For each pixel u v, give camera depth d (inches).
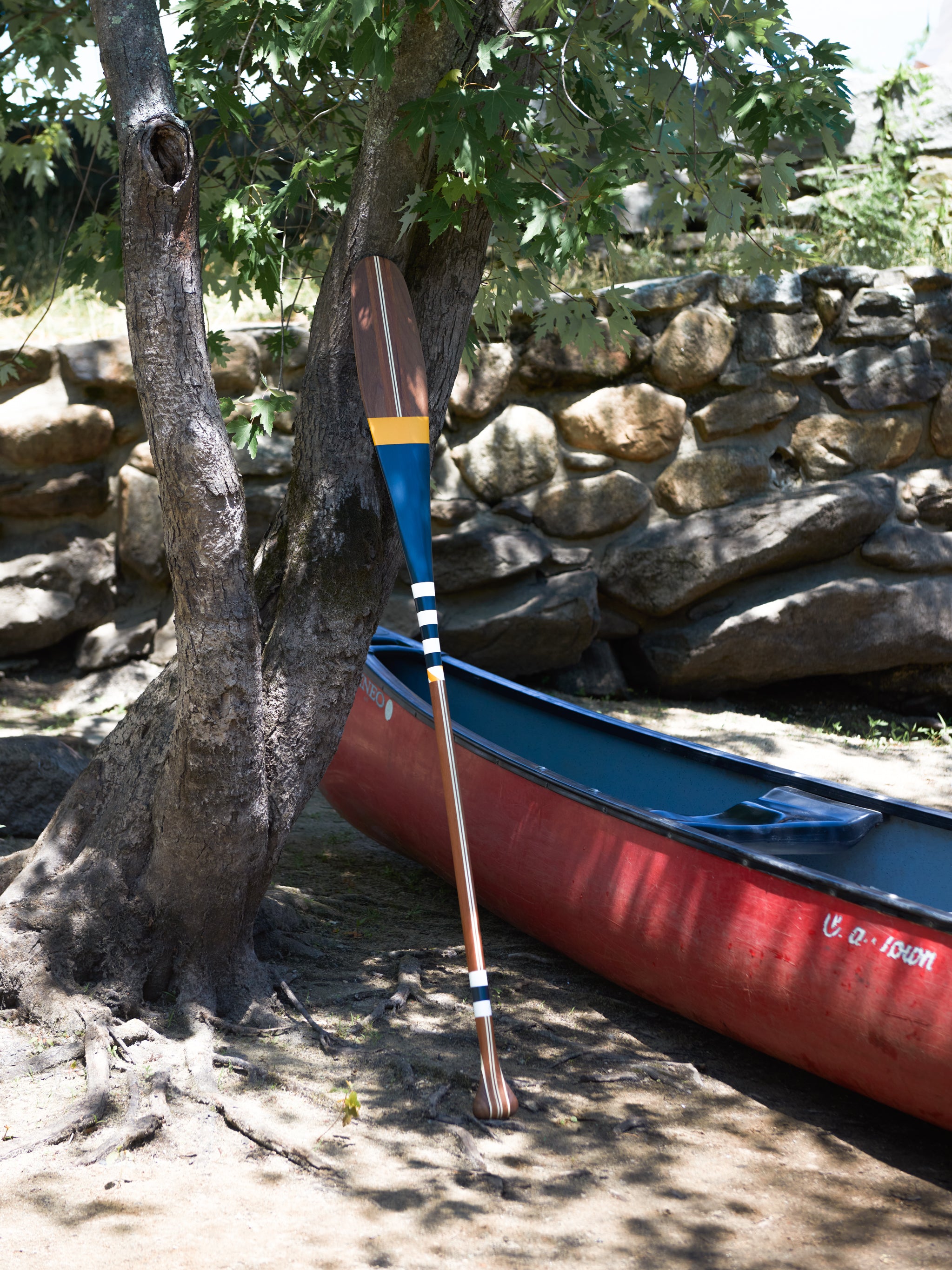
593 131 130.7
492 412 273.0
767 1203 96.0
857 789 141.8
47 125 231.1
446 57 108.7
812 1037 109.0
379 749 166.7
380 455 113.8
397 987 131.5
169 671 127.0
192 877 117.3
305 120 151.3
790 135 127.2
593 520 274.2
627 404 273.7
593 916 129.5
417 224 117.7
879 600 277.9
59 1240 84.0
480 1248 86.4
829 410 282.5
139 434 262.2
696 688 284.7
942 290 284.8
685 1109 112.4
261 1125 99.6
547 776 137.9
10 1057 109.2
